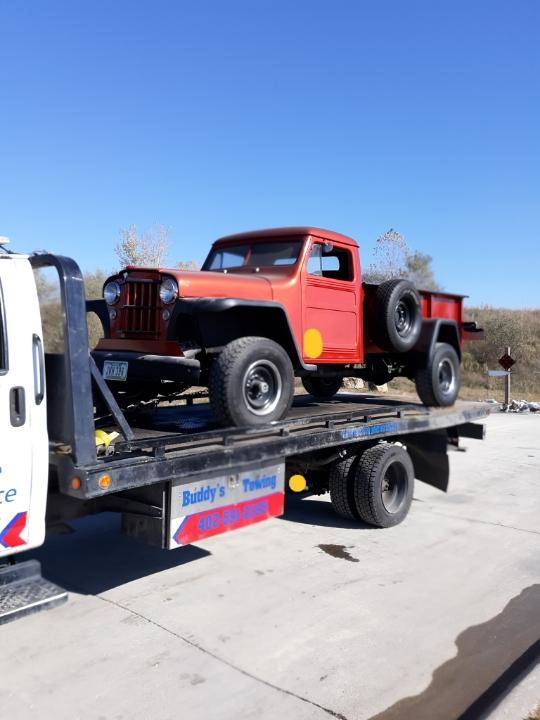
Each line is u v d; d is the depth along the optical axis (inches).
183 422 206.8
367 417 220.1
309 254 224.8
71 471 130.0
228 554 197.5
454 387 282.0
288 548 204.1
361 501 221.5
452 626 149.4
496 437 478.9
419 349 265.7
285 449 177.6
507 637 144.3
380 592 169.0
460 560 196.1
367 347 253.0
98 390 153.5
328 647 137.3
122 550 200.2
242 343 179.3
